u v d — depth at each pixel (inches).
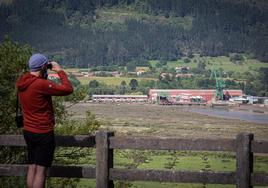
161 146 741.9
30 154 706.2
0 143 772.6
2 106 1325.0
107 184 745.0
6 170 768.9
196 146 735.7
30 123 687.7
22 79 695.1
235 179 727.1
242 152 720.3
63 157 1459.2
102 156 746.2
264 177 719.1
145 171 743.7
